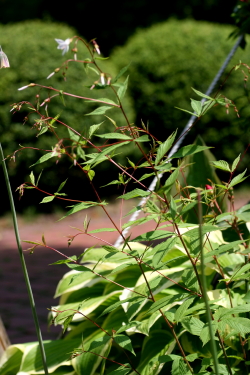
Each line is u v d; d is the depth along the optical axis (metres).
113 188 9.26
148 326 1.48
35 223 8.07
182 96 9.71
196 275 1.21
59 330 3.96
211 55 9.74
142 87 9.79
